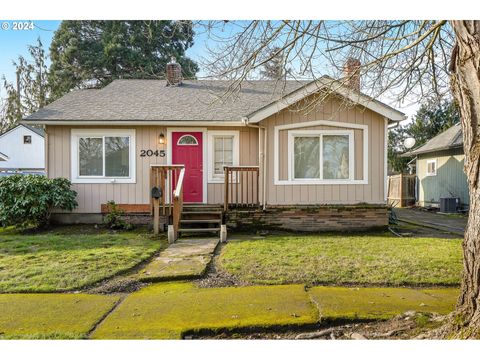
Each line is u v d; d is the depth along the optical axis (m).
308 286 4.89
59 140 10.57
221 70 5.13
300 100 9.16
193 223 9.88
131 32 21.23
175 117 10.54
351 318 3.66
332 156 9.85
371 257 6.23
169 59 18.72
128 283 5.09
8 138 28.59
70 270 5.54
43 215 9.92
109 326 3.57
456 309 3.20
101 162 10.70
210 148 10.82
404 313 3.74
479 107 2.92
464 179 16.38
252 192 10.55
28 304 4.23
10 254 6.65
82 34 23.80
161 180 9.38
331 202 9.84
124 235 9.03
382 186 9.87
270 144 9.80
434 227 11.04
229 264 5.92
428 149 18.17
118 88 13.04
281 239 8.19
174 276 5.37
